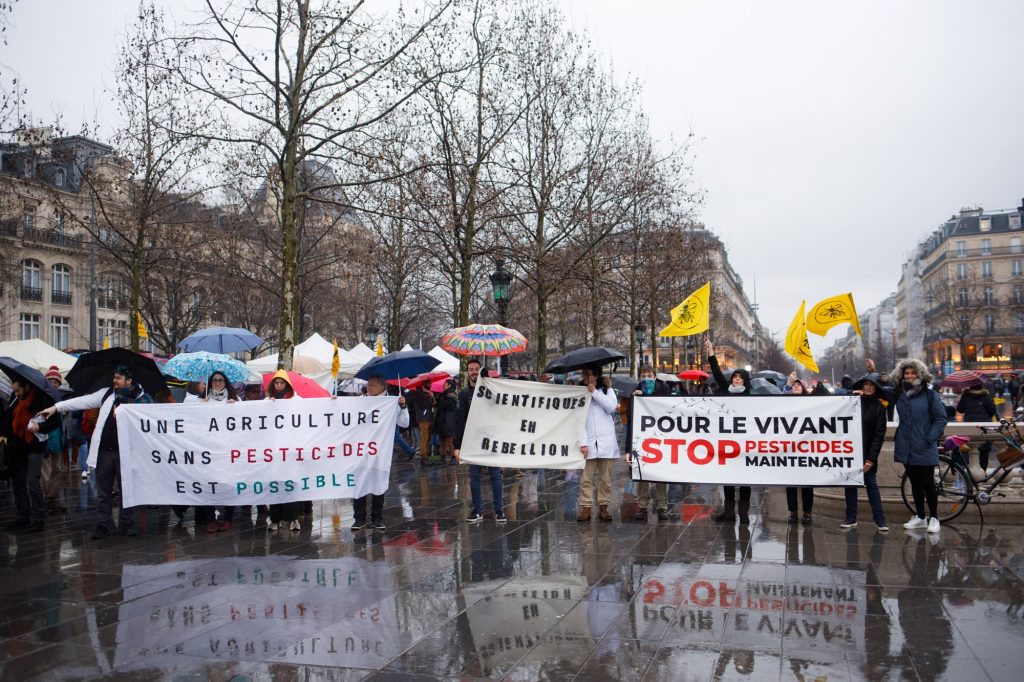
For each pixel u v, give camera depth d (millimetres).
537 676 4789
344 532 9492
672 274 32750
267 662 5082
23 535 9570
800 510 10516
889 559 7566
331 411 9688
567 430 10070
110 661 5145
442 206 19281
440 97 20109
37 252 41344
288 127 15602
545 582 6953
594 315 28219
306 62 15070
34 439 9875
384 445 9672
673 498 11977
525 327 43562
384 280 35031
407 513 10898
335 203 15617
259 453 9617
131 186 23141
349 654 5203
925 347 102625
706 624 5703
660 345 65750
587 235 25938
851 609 5992
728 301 88375
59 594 6789
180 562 7957
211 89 15445
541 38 23781
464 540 8867
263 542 8953
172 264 30484
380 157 15547
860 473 9195
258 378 15336
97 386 10477
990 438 9836
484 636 5520
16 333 40875
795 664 4891
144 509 11602
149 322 33594
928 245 109000
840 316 11414
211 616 6086
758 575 7062
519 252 21969
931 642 5234
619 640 5395
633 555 7961
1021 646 5133
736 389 10242
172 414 9648
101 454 9344
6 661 5164
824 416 9383
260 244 32125
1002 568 7133
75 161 21938
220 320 38281
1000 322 89250
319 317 42125
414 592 6672
